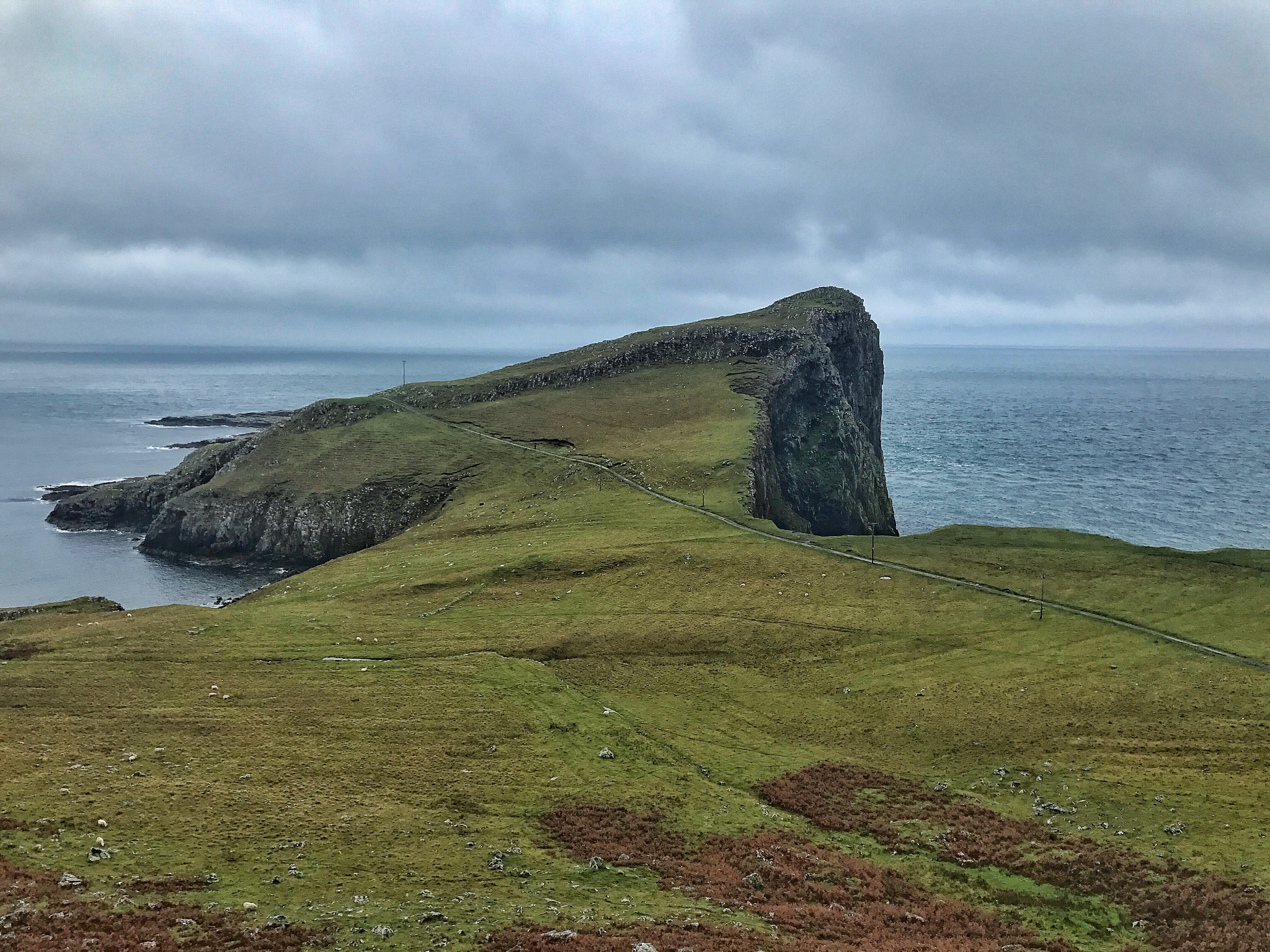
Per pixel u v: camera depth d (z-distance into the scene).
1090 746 66.31
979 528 120.31
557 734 68.94
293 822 51.44
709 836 54.03
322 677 80.50
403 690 77.12
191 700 74.50
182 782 56.97
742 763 66.69
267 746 64.94
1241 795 58.09
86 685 77.88
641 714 75.19
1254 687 71.50
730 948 39.12
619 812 56.16
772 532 122.75
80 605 120.75
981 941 44.28
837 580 102.81
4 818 49.16
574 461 174.00
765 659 85.69
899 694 77.12
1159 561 101.31
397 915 40.62
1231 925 45.56
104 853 44.94
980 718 71.69
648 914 42.59
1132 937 46.12
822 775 64.56
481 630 94.38
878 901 48.03
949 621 89.88
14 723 68.75
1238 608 86.94
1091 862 52.38
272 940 37.41
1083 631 85.12
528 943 38.12
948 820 58.09
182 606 110.50
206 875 43.88
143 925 37.62
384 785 58.59
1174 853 52.69
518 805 56.66
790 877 49.44
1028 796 60.81
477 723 70.31
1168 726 67.69
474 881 45.34
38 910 38.03
